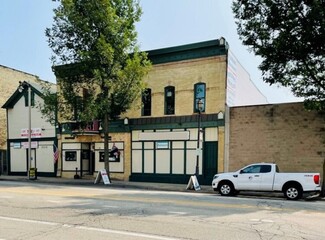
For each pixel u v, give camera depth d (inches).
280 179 600.7
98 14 828.6
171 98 935.7
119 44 860.6
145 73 877.2
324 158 697.6
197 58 896.3
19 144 1232.8
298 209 450.0
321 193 636.1
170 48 922.1
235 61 944.3
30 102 1086.4
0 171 1269.7
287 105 783.7
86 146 1090.7
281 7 613.9
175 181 900.0
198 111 817.5
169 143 921.5
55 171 1128.2
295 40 603.2
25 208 432.1
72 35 866.8
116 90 871.1
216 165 852.6
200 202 501.0
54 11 860.0
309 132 755.4
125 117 986.1
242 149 825.5
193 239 274.4
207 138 871.1
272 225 332.5
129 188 792.9
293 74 647.8
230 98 890.1
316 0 565.6
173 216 376.2
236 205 475.8
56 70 901.8
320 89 654.5
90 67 856.9
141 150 963.3
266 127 803.4
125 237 280.4
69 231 302.5
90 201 500.7
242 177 631.8
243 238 278.7
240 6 656.4
